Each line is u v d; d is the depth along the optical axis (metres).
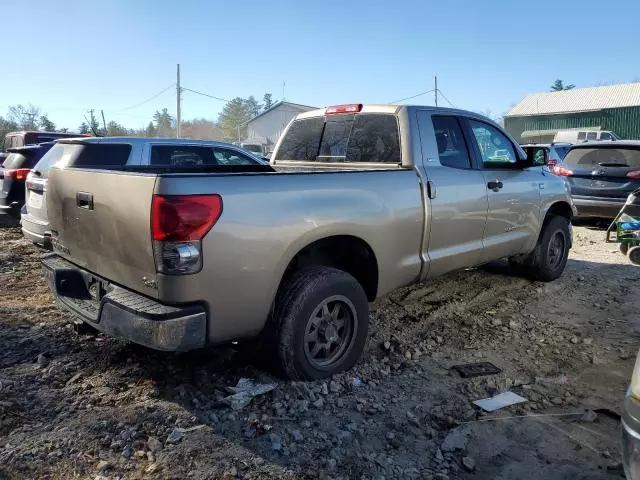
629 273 6.96
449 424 3.33
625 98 46.97
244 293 3.25
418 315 5.20
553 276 6.45
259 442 3.06
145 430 3.12
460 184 4.80
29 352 4.11
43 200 6.72
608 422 3.35
